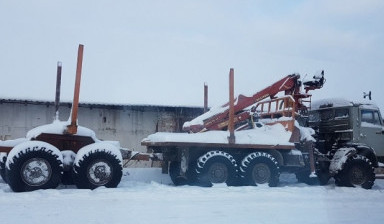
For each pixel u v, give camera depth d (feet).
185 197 26.16
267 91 39.24
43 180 28.25
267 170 34.24
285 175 44.62
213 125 37.65
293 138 36.24
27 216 19.45
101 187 29.27
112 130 54.24
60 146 31.30
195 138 33.40
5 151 31.40
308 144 36.91
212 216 20.30
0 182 35.50
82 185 29.14
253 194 28.17
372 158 38.22
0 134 48.83
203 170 32.37
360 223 19.77
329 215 21.52
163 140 32.53
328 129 39.93
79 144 31.86
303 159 36.58
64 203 23.11
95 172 29.53
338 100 39.45
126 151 33.65
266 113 39.83
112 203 23.43
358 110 38.34
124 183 34.04
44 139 30.68
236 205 23.62
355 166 36.35
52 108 51.21
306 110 39.70
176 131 57.00
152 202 24.06
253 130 37.14
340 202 26.37
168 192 27.99
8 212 20.35
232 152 35.06
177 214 20.62
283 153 36.32
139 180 38.75
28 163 27.96
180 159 33.96
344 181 35.96
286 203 24.93
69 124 30.83
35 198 24.59
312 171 36.55
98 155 29.68
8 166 27.61
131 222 18.61
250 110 39.86
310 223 19.35
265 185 33.71
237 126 39.01
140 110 55.83
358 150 37.63
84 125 52.90
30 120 50.16
